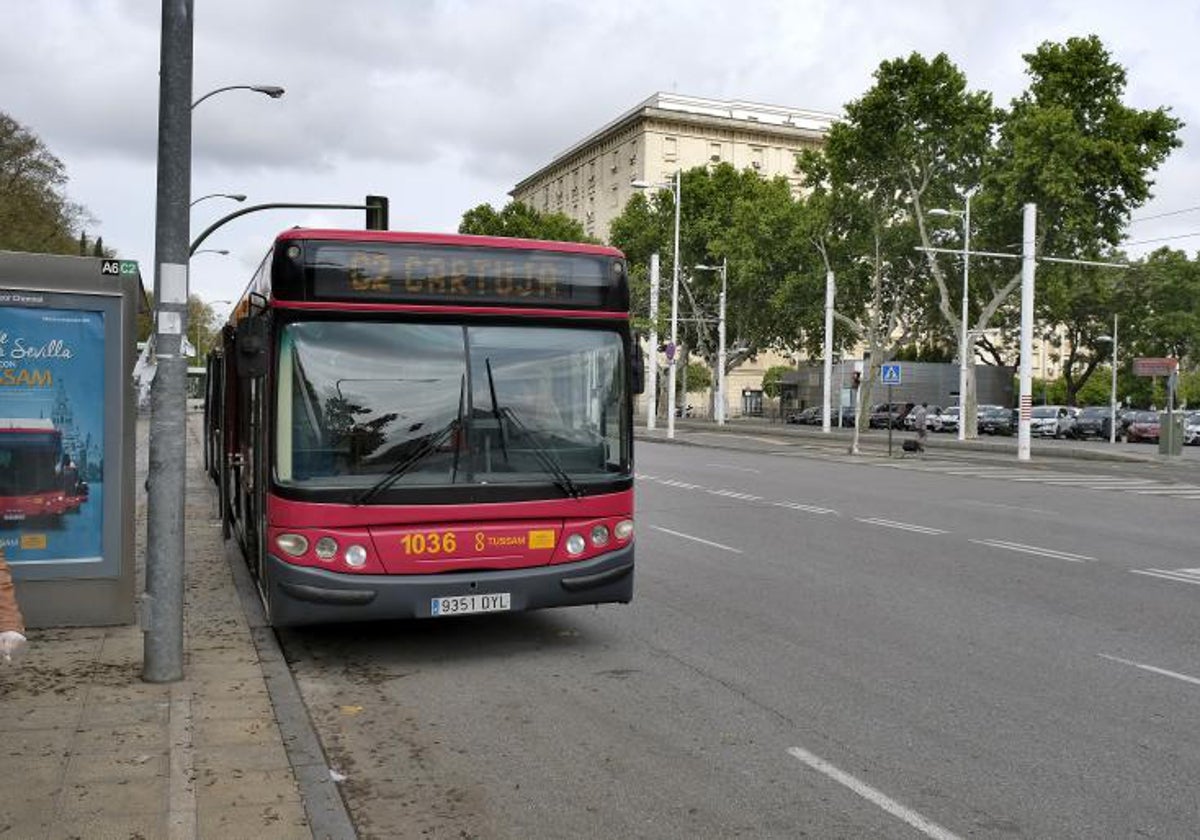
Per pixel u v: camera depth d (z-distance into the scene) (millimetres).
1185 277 66875
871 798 4848
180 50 6266
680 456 34156
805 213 54031
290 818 4402
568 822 4578
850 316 60188
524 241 7480
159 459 6324
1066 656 7562
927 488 22375
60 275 7605
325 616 6875
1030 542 13766
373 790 4953
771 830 4496
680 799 4840
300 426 6992
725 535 14328
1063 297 48812
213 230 30578
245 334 6973
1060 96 42875
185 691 6164
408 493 7004
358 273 7113
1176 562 12117
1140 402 83438
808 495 20344
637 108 97750
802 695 6539
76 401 7703
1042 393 102688
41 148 57594
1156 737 5738
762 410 97250
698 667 7227
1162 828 4523
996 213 45344
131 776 4820
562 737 5730
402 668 7188
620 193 101938
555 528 7352
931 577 10945
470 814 4668
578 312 7586
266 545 7176
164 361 6312
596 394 7617
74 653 7004
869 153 46188
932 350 83125
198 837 4195
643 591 10117
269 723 5629
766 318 68062
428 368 7215
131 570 7863
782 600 9664
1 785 4688
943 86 44406
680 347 73125
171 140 6258
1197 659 7496
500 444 7289
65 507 7707
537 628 8430
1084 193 42750
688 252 67312
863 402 51344
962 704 6352
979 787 4992
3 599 4281
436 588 7016
